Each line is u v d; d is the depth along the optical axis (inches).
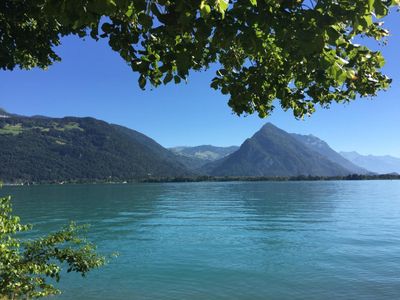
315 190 5118.1
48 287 299.7
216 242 1131.3
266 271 764.0
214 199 3491.6
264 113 209.0
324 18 103.0
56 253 300.8
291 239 1175.6
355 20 103.2
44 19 244.4
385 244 1060.5
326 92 187.5
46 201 3238.2
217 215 2025.1
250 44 119.4
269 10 111.7
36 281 294.7
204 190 5413.4
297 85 201.5
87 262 308.5
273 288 655.8
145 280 703.7
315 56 119.2
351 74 123.9
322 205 2714.1
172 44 134.9
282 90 191.5
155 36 153.4
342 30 133.6
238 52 189.6
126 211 2304.4
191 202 3120.1
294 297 609.6
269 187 6284.5
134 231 1396.4
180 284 682.2
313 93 186.7
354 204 2795.3
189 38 145.0
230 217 1911.9
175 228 1481.3
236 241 1147.9
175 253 955.3
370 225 1531.7
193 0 99.5
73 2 102.1
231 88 191.3
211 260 869.8
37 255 295.7
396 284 660.7
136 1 102.7
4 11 234.8
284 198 3550.7
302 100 209.5
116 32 142.3
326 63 119.6
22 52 291.6
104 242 1139.3
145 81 154.9
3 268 265.3
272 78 189.6
